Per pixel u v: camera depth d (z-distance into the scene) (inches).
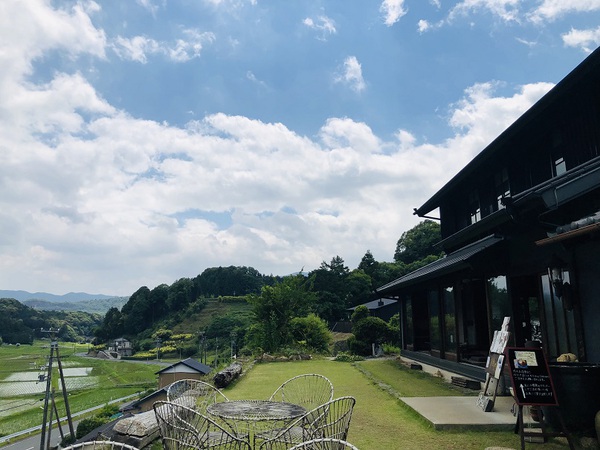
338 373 490.9
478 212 483.8
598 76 274.5
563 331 280.7
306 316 1045.2
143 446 208.7
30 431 1560.0
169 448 158.7
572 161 304.0
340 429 161.3
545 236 291.4
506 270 339.0
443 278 430.6
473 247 403.2
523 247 318.3
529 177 365.7
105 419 1063.6
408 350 578.6
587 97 291.3
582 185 202.1
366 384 399.5
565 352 278.2
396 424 245.6
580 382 198.4
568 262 267.0
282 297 932.0
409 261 2461.9
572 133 305.6
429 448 199.0
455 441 208.4
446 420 233.0
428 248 2402.8
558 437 197.9
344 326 1915.6
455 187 506.0
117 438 210.2
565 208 251.9
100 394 2244.1
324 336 968.3
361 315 1385.3
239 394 349.4
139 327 4421.8
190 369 1402.6
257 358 688.4
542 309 303.3
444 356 430.0
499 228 345.1
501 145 365.7
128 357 3661.4
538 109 306.3
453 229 541.6
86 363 3486.7
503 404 273.6
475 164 411.2
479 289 427.2
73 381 2696.9
